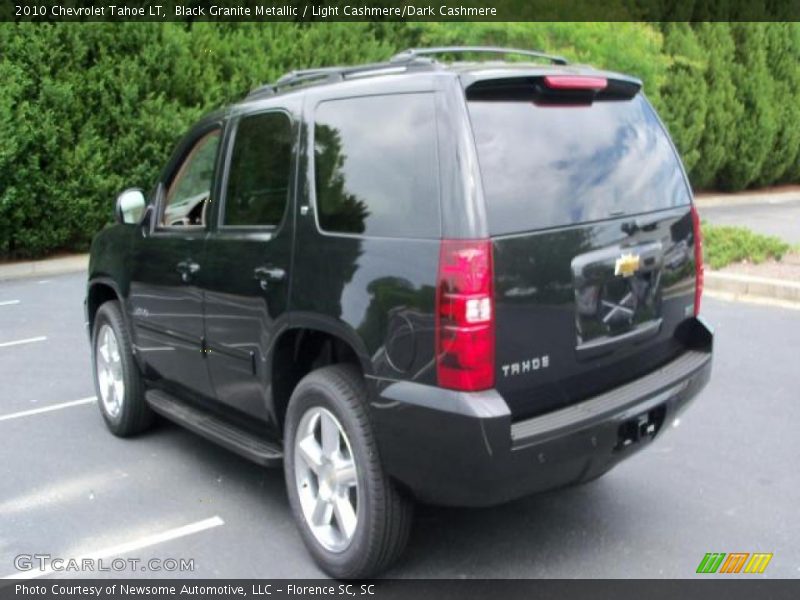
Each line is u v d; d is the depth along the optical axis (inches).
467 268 121.3
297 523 152.7
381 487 133.6
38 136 496.4
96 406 246.1
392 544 136.9
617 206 144.9
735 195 841.5
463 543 157.9
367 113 140.8
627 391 143.7
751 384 246.7
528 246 127.3
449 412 121.4
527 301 127.0
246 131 167.5
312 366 157.2
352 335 134.9
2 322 360.5
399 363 128.3
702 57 759.1
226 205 169.2
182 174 189.3
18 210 501.0
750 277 377.4
